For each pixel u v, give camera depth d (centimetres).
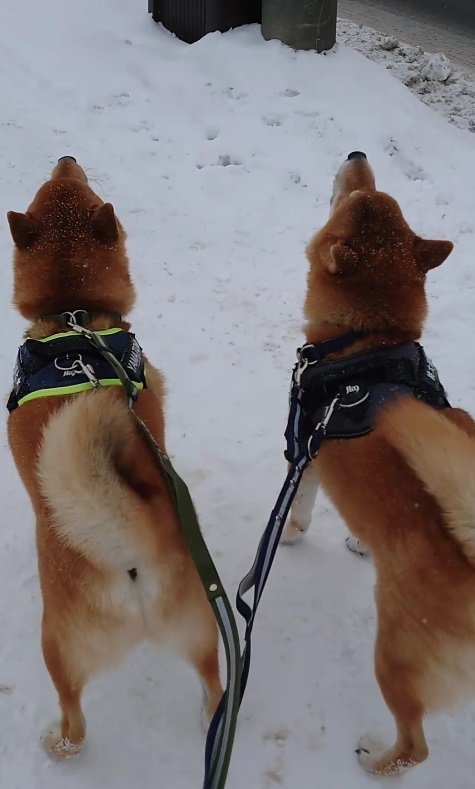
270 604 154
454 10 530
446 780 130
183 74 329
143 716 137
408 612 116
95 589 114
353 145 291
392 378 128
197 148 287
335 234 138
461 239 248
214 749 105
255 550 163
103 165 273
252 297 225
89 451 106
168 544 114
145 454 117
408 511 116
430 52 442
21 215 135
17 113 297
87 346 129
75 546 111
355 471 122
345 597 155
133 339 135
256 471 179
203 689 130
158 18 372
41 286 135
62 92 312
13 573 156
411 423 110
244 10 349
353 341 133
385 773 128
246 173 276
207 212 257
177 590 117
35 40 343
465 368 204
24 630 147
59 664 119
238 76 325
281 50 332
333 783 130
